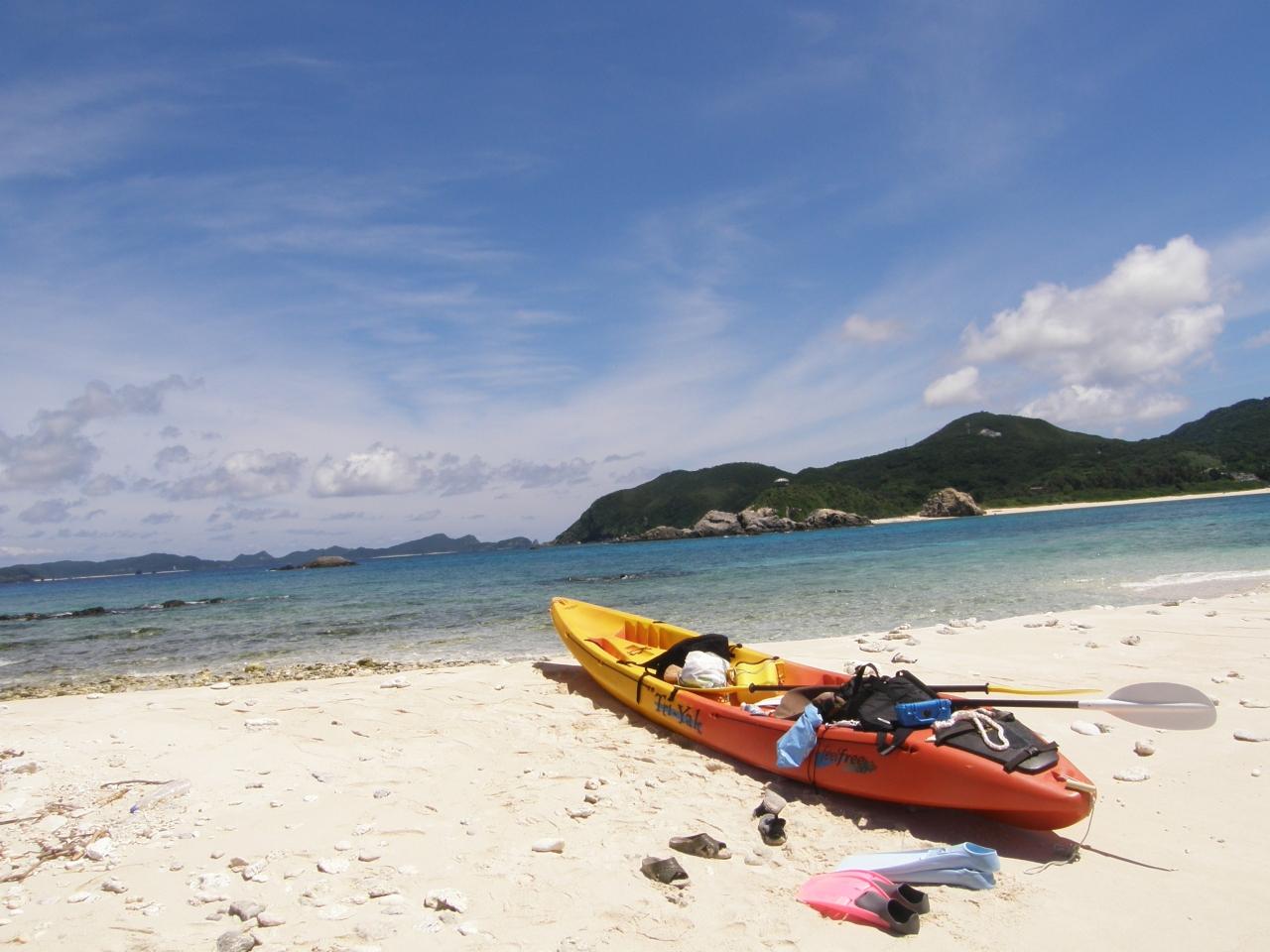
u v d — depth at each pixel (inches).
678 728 317.1
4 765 285.7
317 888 188.5
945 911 174.1
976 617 639.8
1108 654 421.7
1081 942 159.8
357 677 483.5
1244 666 378.9
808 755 250.5
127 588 3137.3
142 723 346.9
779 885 188.5
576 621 477.1
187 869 201.6
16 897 186.1
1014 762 208.2
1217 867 189.3
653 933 165.8
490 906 178.5
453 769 280.4
